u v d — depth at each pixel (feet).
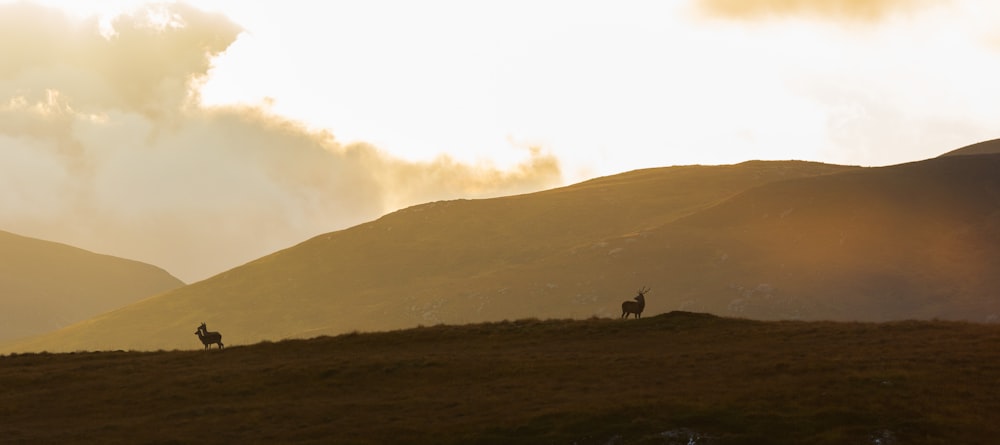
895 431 152.76
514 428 165.78
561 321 278.67
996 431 151.02
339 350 258.16
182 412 195.31
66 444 175.42
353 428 174.29
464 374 213.66
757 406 167.02
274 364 236.22
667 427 160.56
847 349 212.84
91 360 260.21
